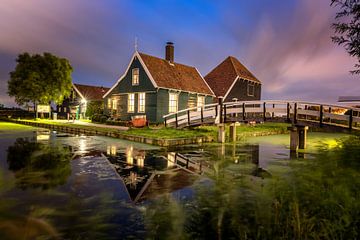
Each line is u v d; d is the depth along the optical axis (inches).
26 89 1286.9
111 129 789.9
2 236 166.9
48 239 164.7
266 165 393.7
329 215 156.2
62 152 469.1
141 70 953.5
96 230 175.3
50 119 1369.3
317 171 230.2
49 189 259.4
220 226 178.5
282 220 165.3
